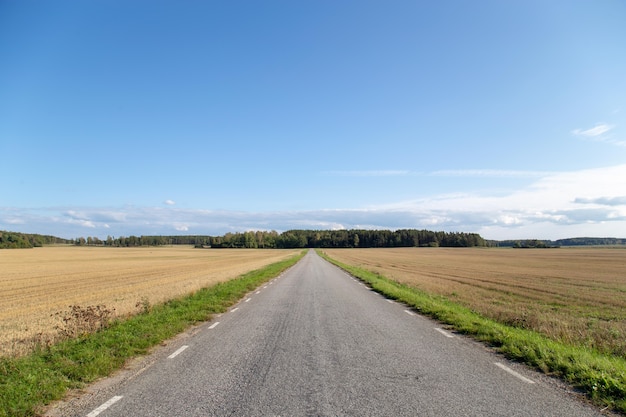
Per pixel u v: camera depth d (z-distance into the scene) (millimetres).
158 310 13328
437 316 11992
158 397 5328
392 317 12094
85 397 5395
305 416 4625
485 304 16031
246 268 43000
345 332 9750
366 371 6438
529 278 33062
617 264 58438
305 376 6188
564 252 119062
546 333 9852
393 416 4609
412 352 7703
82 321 10508
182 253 119875
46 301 19656
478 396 5262
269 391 5500
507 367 6648
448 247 194750
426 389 5547
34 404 5039
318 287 22344
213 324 11078
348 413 4703
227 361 7125
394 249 168375
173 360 7262
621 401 4953
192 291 18578
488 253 114250
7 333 11031
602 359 6797
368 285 23625
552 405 4941
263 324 10984
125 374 6434
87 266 54312
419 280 28906
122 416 4711
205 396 5336
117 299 18875
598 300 19109
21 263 62719
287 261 60438
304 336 9281
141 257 88125
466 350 7863
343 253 120688
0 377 6109
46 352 7723
